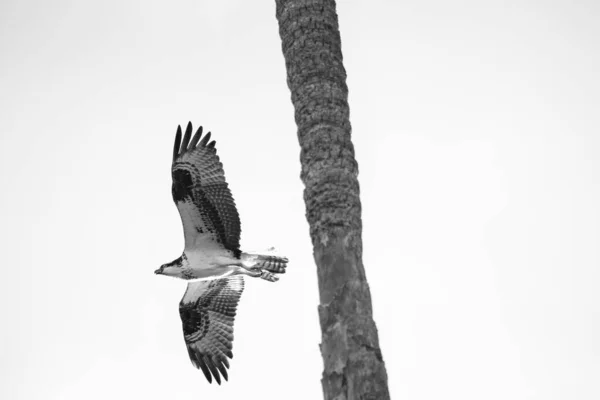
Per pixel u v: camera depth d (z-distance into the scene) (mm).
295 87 13945
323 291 12820
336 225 13016
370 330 12555
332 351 12477
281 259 17250
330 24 14289
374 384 12211
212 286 19719
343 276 12766
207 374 19281
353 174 13375
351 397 12172
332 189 13141
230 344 19266
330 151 13352
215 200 17156
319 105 13617
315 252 13094
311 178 13305
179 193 17219
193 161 17297
